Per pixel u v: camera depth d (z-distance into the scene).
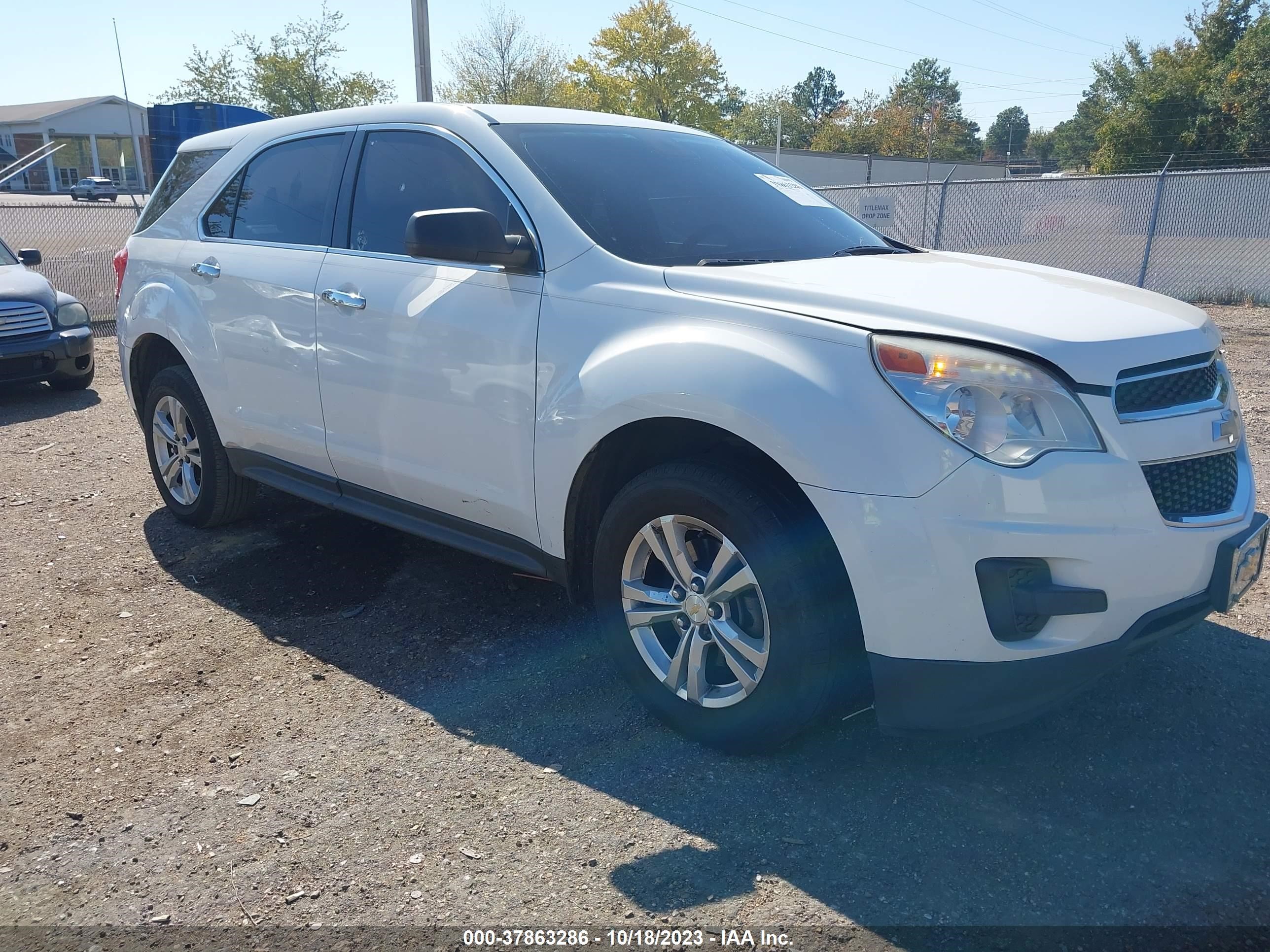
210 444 4.75
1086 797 2.74
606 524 3.07
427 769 2.94
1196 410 2.67
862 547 2.48
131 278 5.04
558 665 3.57
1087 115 78.31
